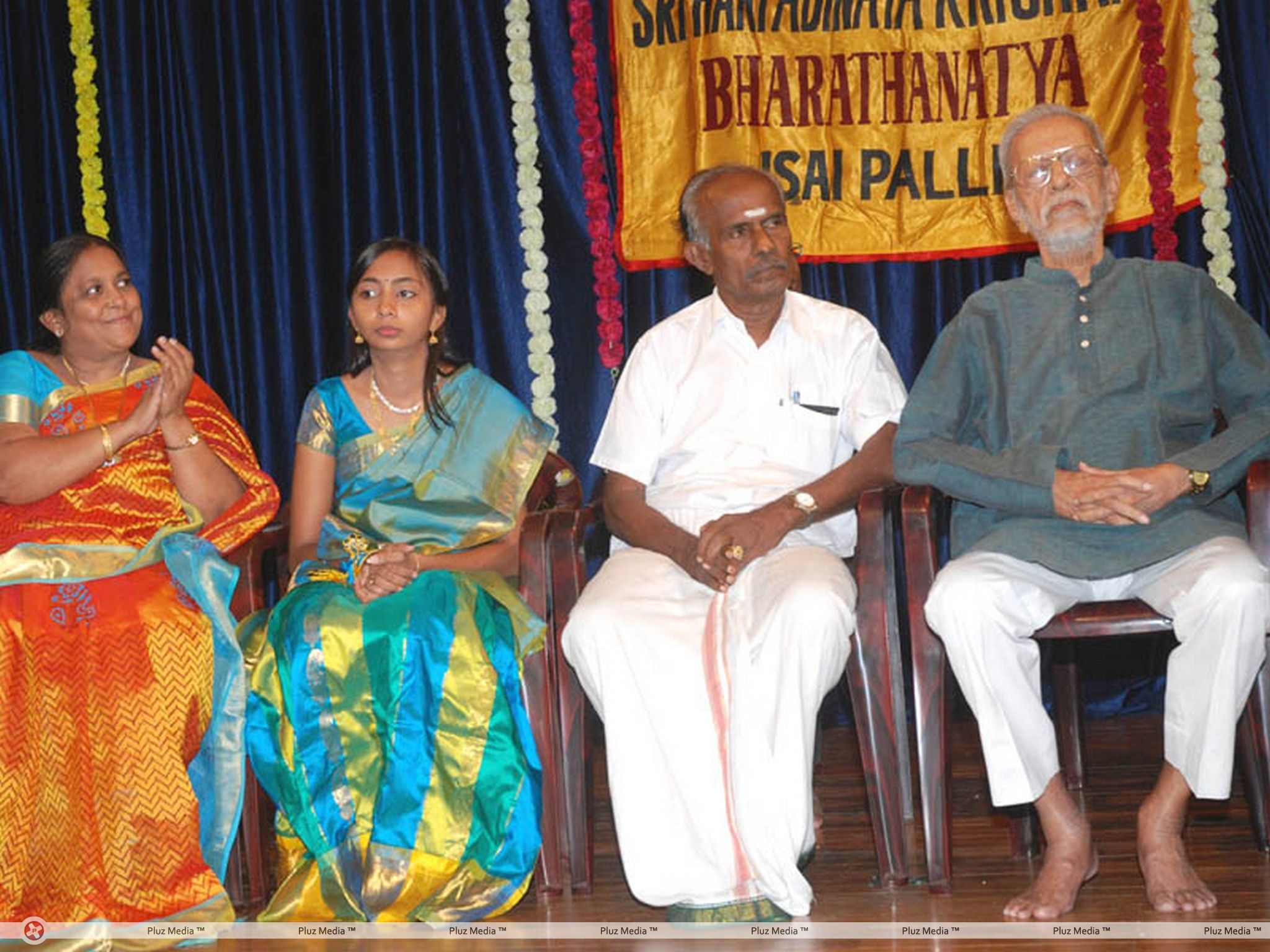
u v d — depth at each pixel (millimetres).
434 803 3213
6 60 4723
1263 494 3129
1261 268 4516
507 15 4648
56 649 3188
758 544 3252
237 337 4750
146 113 4727
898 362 4672
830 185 4621
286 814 3268
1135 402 3293
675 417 3596
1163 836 3039
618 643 3195
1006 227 4562
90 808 3170
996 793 3055
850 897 3227
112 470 3332
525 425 3643
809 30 4598
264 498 3457
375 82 4684
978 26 4555
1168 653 4707
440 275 3594
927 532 3217
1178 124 4500
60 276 3316
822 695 3150
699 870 3113
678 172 4656
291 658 3273
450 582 3328
